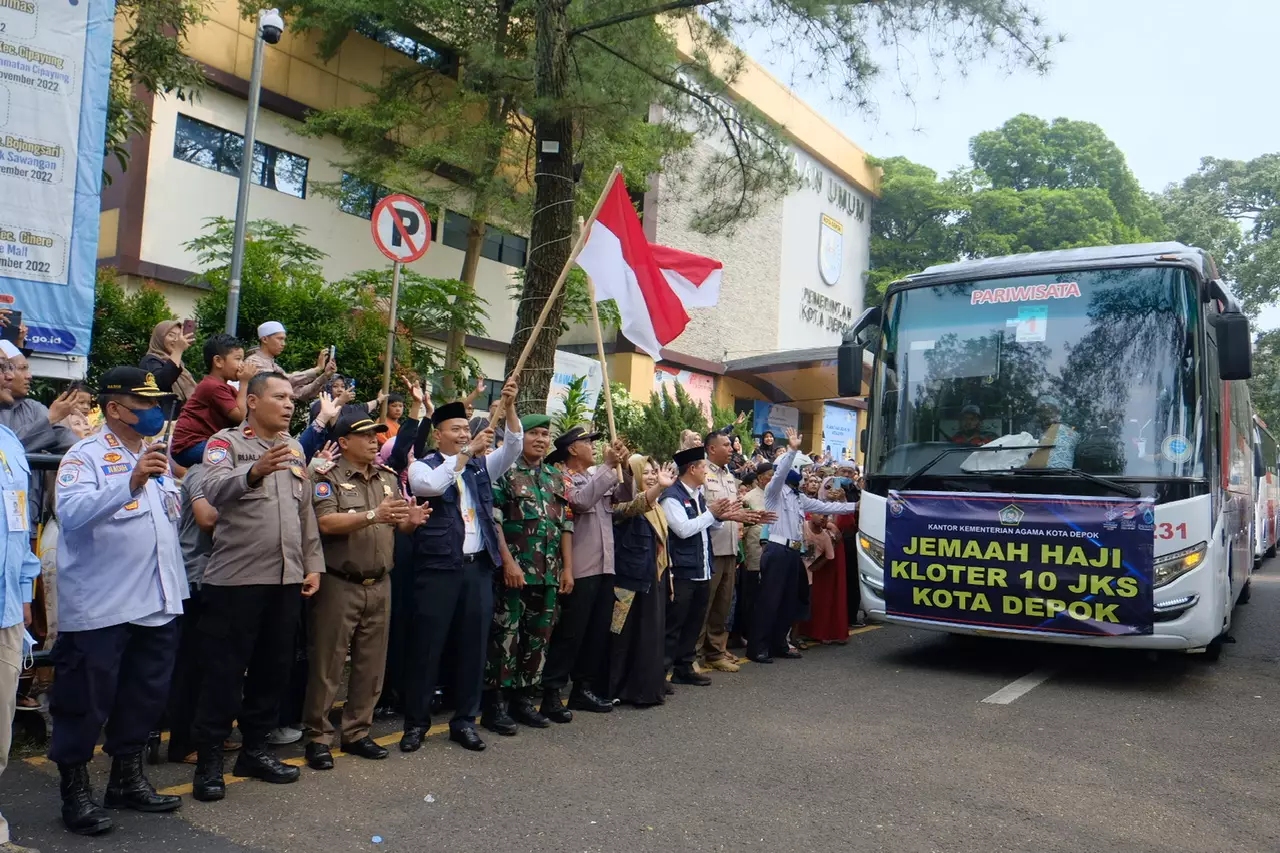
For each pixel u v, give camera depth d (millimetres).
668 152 11641
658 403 16062
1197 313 7535
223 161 15273
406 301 13438
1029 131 40438
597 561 6426
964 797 5027
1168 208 40594
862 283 33094
